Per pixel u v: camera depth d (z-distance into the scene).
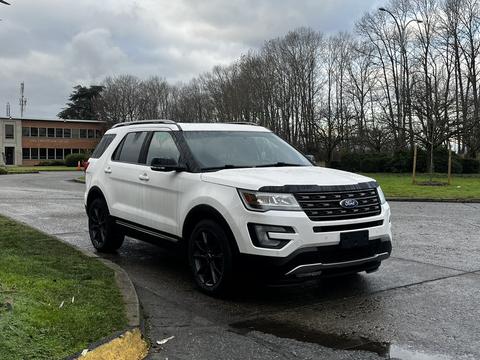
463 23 52.62
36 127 82.62
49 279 5.71
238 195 5.57
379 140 45.94
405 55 54.03
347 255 5.57
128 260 7.89
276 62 65.12
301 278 5.39
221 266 5.78
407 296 6.03
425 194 20.16
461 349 4.43
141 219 7.15
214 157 6.58
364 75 61.56
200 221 6.05
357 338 4.69
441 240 9.78
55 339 4.00
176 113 91.00
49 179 34.53
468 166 39.38
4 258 6.64
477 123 36.75
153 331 4.84
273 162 6.84
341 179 5.82
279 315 5.34
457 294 6.10
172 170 6.41
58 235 10.03
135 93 95.44
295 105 64.38
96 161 8.52
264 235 5.33
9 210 14.23
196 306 5.64
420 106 37.75
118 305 5.03
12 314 4.27
